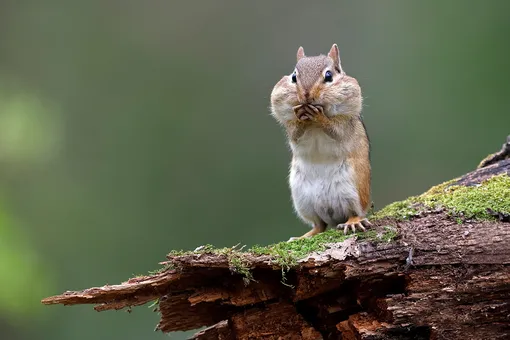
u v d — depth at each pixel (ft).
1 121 47.32
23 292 40.88
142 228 57.36
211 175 60.34
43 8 66.85
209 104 64.39
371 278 20.48
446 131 57.62
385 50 63.00
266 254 20.63
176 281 21.07
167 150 61.57
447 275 20.10
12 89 51.11
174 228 57.93
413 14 63.00
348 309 21.29
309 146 26.76
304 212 27.84
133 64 65.92
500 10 59.93
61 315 48.88
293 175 27.86
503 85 57.67
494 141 56.39
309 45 66.44
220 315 21.91
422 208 22.31
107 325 49.21
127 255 55.77
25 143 47.91
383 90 60.80
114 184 59.21
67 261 53.88
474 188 24.32
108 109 63.36
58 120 52.90
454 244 20.45
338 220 27.58
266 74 66.08
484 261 20.10
